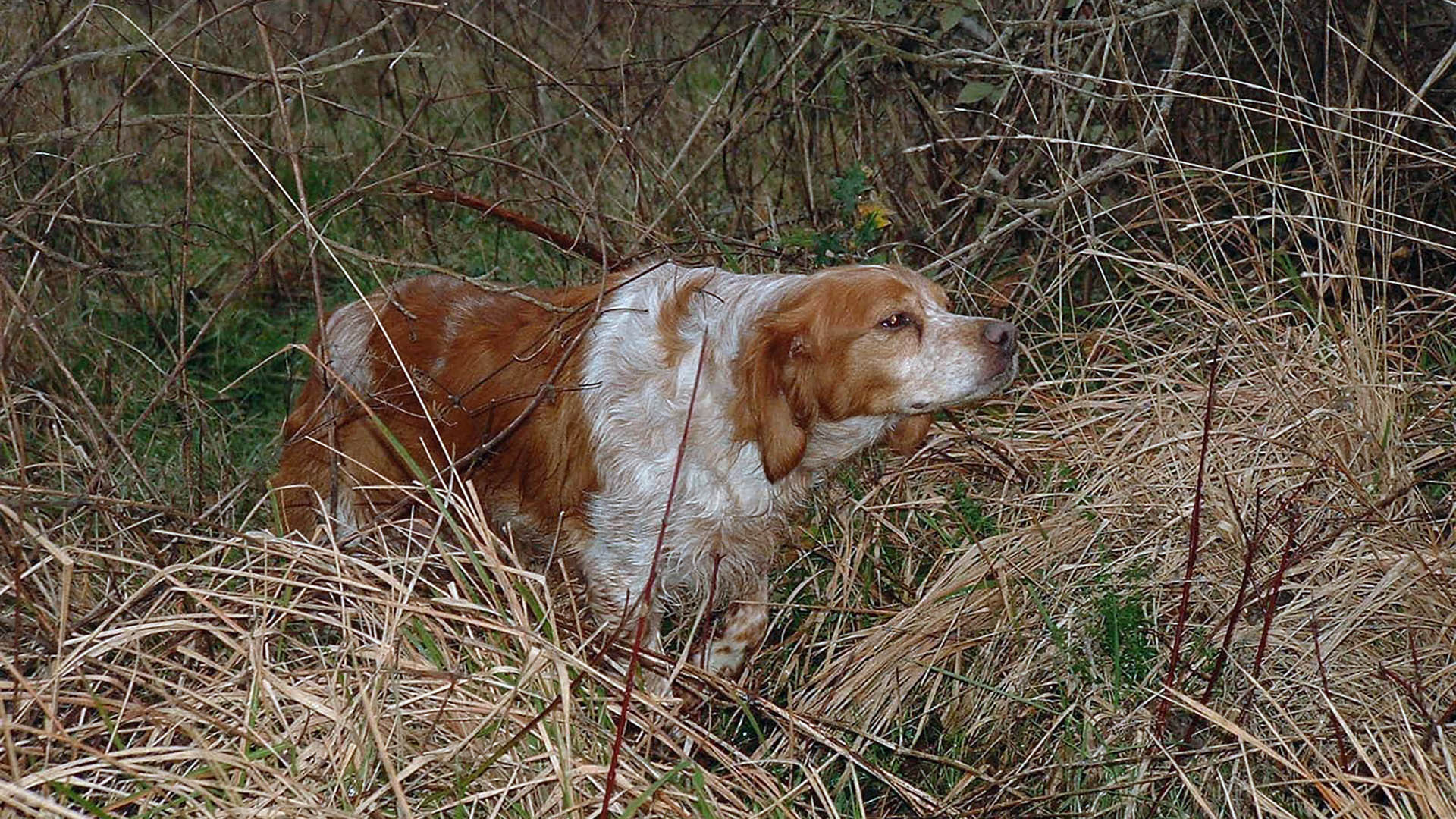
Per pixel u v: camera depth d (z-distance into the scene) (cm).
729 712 432
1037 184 566
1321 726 366
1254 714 373
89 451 473
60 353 532
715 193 633
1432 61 560
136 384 559
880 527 477
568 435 412
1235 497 427
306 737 320
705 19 666
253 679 319
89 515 432
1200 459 404
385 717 323
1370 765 321
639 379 403
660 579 419
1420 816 325
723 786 336
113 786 311
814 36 598
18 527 346
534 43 672
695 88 693
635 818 310
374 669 335
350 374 447
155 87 670
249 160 680
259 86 481
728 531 411
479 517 382
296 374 591
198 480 479
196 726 324
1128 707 392
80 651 318
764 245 555
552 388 400
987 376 380
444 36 711
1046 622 409
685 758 326
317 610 366
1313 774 338
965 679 403
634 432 404
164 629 327
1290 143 584
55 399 434
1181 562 425
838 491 487
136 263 605
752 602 434
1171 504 443
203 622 352
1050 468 485
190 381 534
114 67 689
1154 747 372
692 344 400
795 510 425
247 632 341
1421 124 549
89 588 393
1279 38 535
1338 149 545
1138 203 584
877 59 578
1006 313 561
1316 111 569
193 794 296
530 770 320
